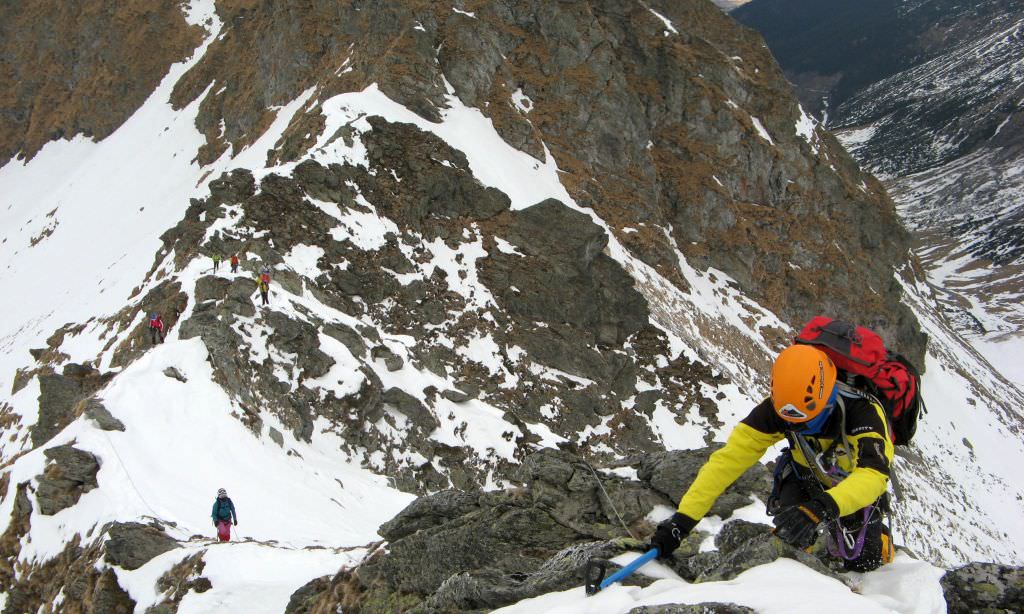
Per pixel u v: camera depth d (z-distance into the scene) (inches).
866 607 121.0
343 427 1077.8
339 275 1499.8
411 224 1691.7
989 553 2196.1
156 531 635.5
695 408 1710.1
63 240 3112.7
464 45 2203.5
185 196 2706.7
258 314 1096.2
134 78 3850.9
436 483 1130.0
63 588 633.0
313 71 2564.0
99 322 1879.9
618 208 2353.6
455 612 227.3
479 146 2022.6
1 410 1592.0
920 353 3031.5
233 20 3395.7
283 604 481.1
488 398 1517.0
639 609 140.2
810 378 134.4
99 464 781.3
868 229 3011.8
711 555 188.2
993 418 3149.6
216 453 876.6
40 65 4212.6
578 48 2445.9
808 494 150.0
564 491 259.3
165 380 938.1
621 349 1738.4
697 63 2728.8
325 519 847.1
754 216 2642.7
